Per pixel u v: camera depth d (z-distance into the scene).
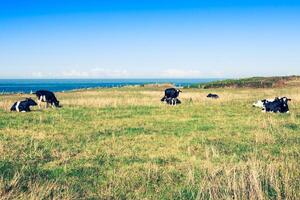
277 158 14.49
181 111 29.42
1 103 34.88
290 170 12.53
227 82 79.50
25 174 12.33
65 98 43.50
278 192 10.09
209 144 17.30
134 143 17.41
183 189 11.01
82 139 18.28
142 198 10.31
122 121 24.08
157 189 11.06
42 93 31.89
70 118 25.39
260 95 47.59
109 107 32.31
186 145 16.89
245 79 81.88
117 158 14.60
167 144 17.17
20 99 43.88
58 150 15.93
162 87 73.81
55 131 20.17
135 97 43.88
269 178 11.34
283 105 28.77
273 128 21.28
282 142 17.67
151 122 23.66
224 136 19.08
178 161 14.27
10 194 9.94
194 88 74.88
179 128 21.44
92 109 30.80
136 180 11.81
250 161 12.80
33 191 10.12
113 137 18.39
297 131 20.39
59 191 10.63
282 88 70.12
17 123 22.95
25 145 16.61
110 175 12.39
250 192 10.02
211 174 11.78
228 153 15.56
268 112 28.83
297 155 15.10
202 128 21.44
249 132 20.16
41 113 28.14
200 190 10.37
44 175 12.35
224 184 10.84
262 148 16.44
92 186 11.33
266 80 79.69
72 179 11.97
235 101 38.06
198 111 29.41
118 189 10.98
